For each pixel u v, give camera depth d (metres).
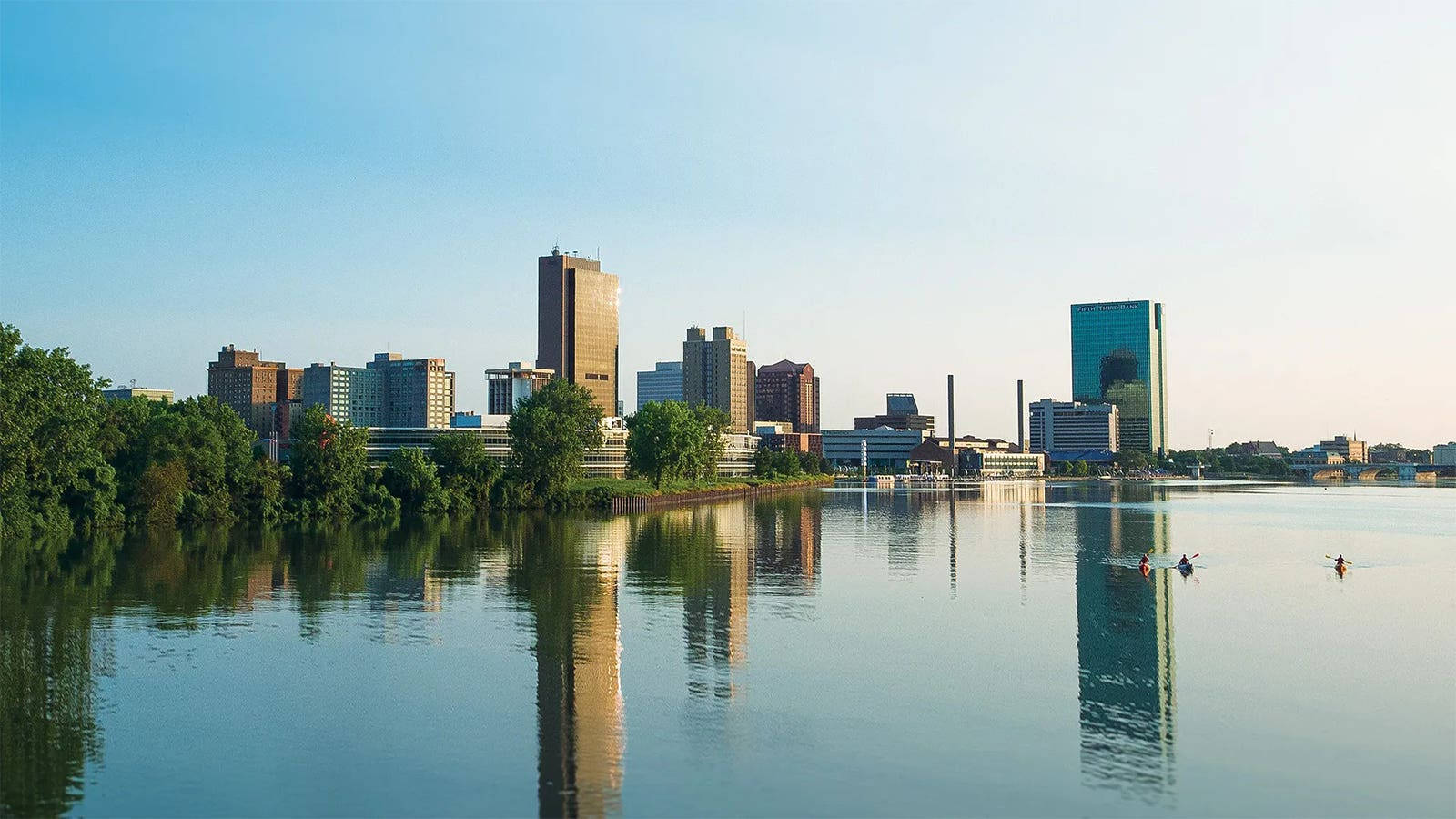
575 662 72.38
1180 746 54.69
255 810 46.34
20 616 88.94
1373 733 56.81
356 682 66.62
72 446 155.12
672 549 148.00
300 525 189.50
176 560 129.88
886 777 50.19
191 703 62.12
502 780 49.84
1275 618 90.50
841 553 142.50
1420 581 114.12
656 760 52.56
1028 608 94.88
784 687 65.81
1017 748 54.41
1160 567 127.50
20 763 51.91
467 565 126.00
